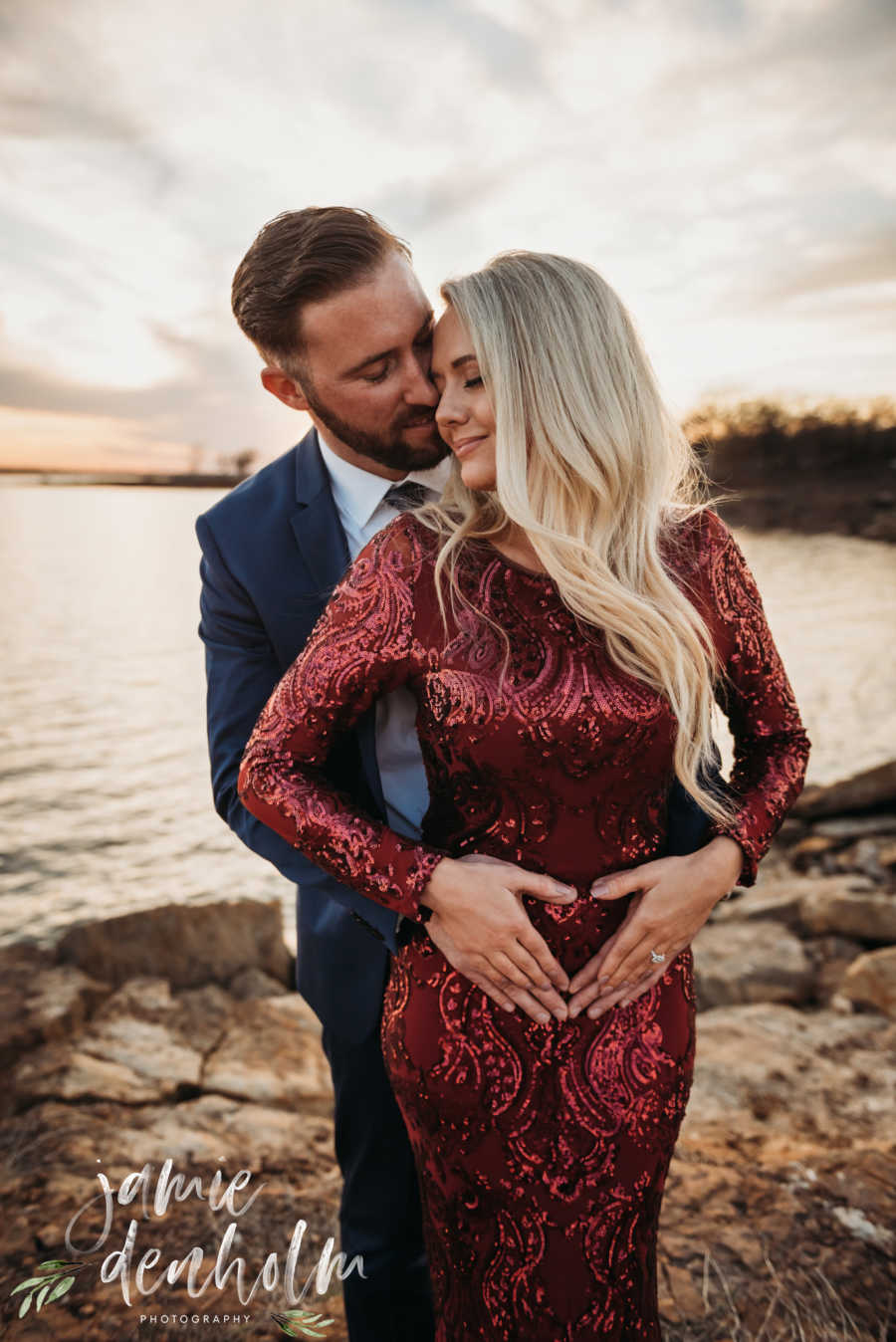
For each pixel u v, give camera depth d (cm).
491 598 128
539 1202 129
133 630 2294
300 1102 311
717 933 454
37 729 1345
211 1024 372
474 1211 133
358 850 129
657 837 137
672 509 139
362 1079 172
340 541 168
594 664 126
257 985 425
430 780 134
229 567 167
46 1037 339
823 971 429
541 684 125
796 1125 276
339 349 154
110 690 1625
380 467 172
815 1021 354
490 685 125
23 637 2189
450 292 128
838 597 2239
